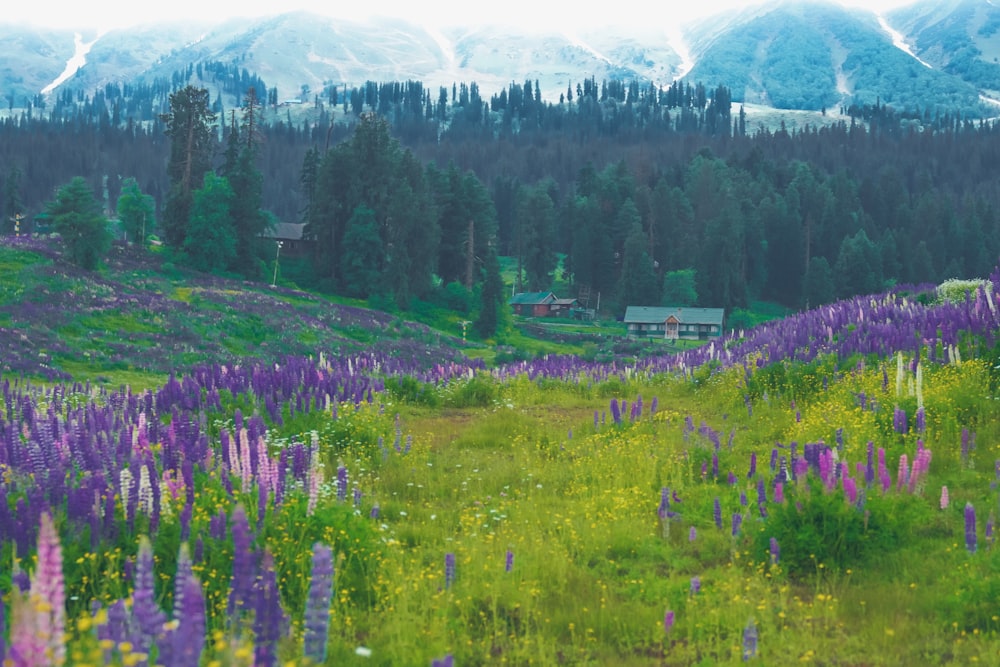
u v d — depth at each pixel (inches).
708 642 299.0
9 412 625.6
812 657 288.0
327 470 545.0
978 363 700.0
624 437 671.8
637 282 4744.1
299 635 287.4
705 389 960.9
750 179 6127.0
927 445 545.0
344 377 976.3
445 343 3058.6
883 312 1058.7
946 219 5698.8
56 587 167.3
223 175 3789.4
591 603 339.6
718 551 406.3
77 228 2591.0
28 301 2043.6
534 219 5383.9
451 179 4473.4
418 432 770.8
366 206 3907.5
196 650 183.8
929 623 313.7
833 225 5551.2
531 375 1187.9
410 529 431.5
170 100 3737.7
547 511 470.0
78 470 402.6
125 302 2252.7
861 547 382.0
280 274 3969.0
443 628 301.6
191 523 353.4
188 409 730.2
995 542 375.6
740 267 4921.3
